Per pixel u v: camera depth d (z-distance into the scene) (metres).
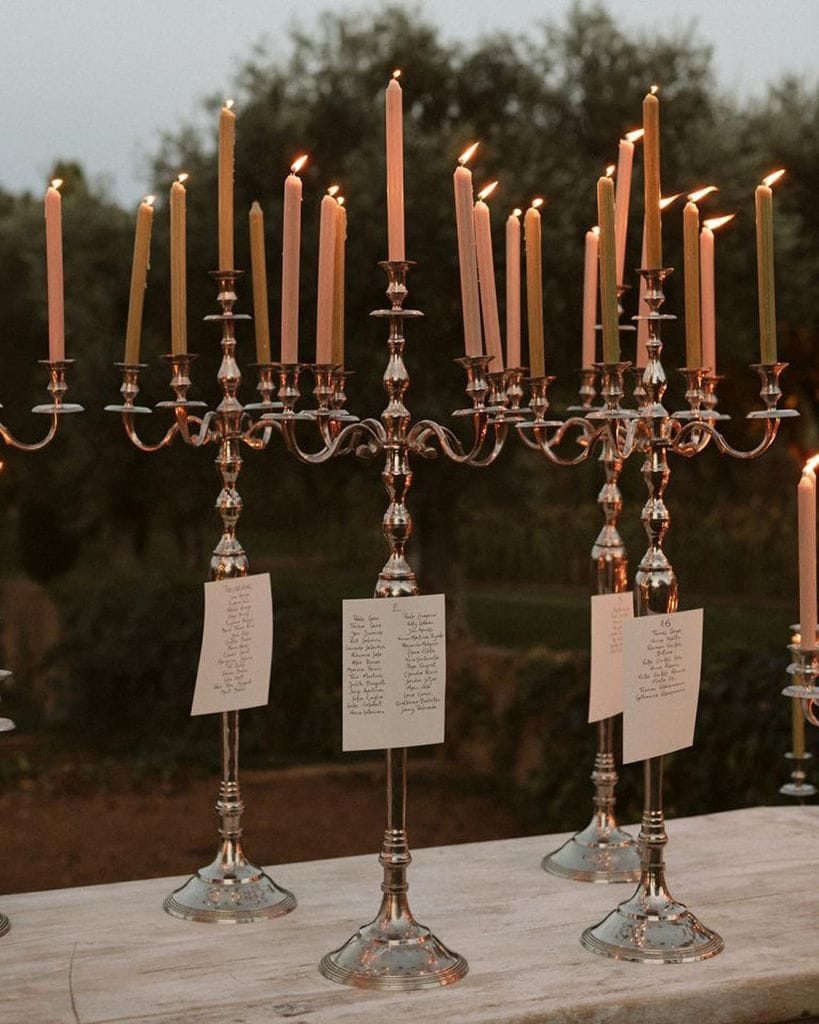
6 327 9.06
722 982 1.95
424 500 7.70
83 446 7.73
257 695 2.38
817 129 7.62
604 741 2.63
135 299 2.28
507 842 2.79
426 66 7.50
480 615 14.02
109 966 2.04
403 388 2.03
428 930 2.04
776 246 7.20
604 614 2.49
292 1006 1.87
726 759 4.93
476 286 2.01
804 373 8.64
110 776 7.53
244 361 7.15
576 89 7.62
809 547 1.98
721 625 12.27
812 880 2.45
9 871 5.80
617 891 2.43
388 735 1.99
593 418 2.47
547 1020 1.85
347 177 7.06
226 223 2.29
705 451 9.91
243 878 2.34
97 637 8.77
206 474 7.61
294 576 18.94
